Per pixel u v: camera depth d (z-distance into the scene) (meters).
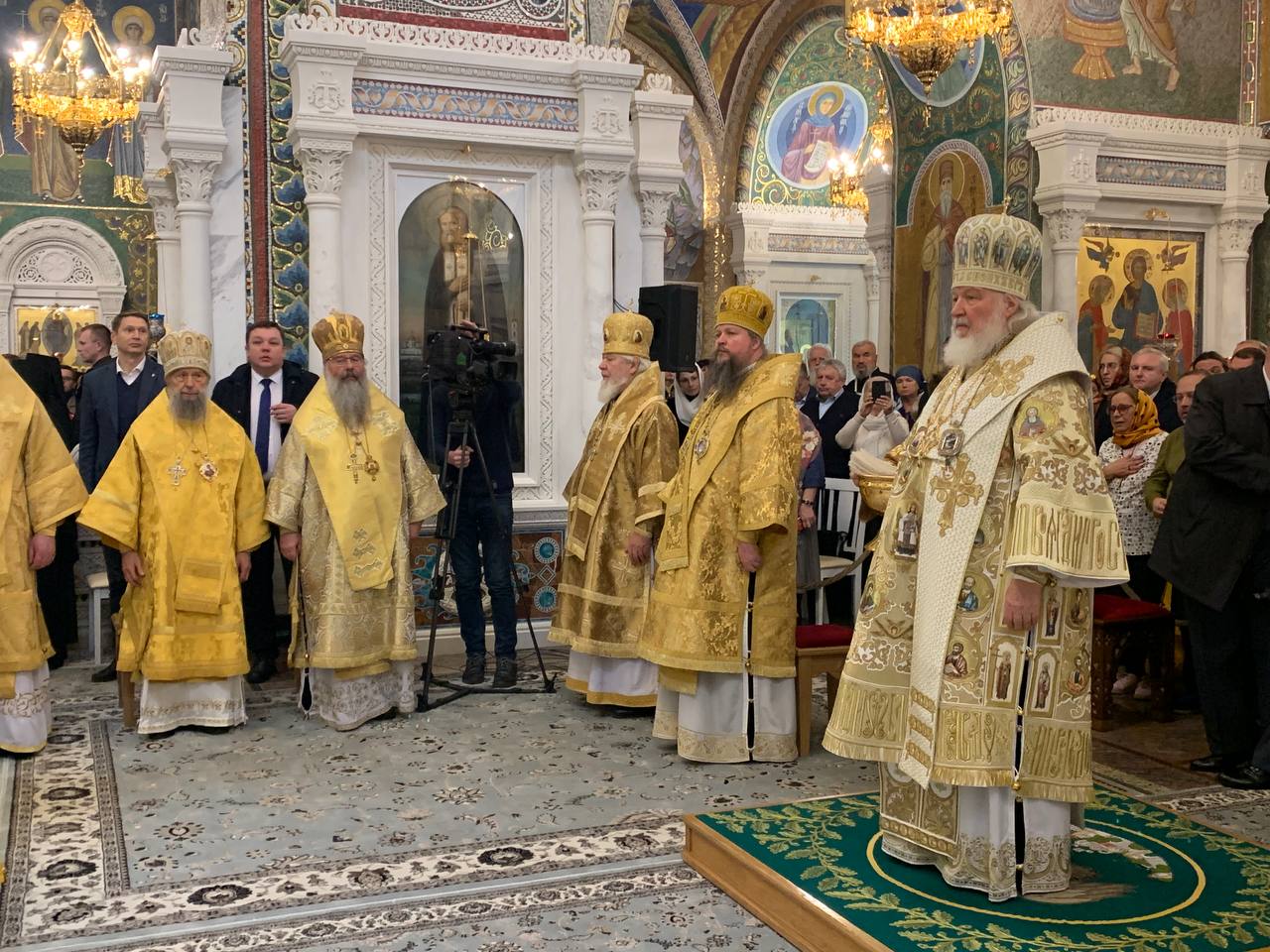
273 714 5.46
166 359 5.21
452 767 4.67
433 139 6.48
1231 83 10.48
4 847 3.81
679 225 16.44
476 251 6.75
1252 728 4.62
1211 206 10.33
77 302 15.17
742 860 3.43
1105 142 9.73
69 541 6.46
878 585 3.41
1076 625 3.18
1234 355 6.27
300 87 6.20
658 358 6.07
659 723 4.92
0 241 14.80
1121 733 5.20
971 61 10.47
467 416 5.59
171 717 5.11
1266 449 4.38
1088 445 3.08
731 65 15.97
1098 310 9.98
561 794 4.33
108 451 6.01
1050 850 3.20
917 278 11.38
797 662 4.75
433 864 3.67
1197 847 3.61
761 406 4.64
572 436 6.97
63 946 3.10
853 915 3.05
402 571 5.38
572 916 3.31
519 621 6.89
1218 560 4.41
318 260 6.32
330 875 3.58
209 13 6.87
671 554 4.75
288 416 5.70
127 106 12.59
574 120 6.78
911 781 3.37
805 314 16.73
